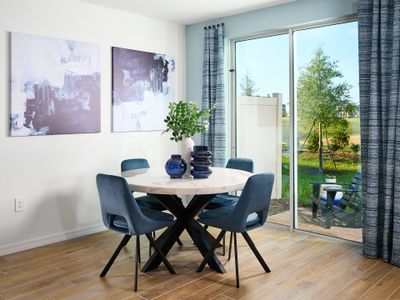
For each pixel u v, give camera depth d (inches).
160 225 116.9
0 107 139.2
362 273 123.6
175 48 201.6
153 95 190.9
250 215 122.6
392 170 132.2
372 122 135.2
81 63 161.2
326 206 164.1
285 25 167.5
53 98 152.6
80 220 165.2
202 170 129.6
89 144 166.9
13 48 140.6
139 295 107.8
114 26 173.3
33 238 150.3
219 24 189.6
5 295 107.9
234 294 108.3
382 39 132.6
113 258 121.4
